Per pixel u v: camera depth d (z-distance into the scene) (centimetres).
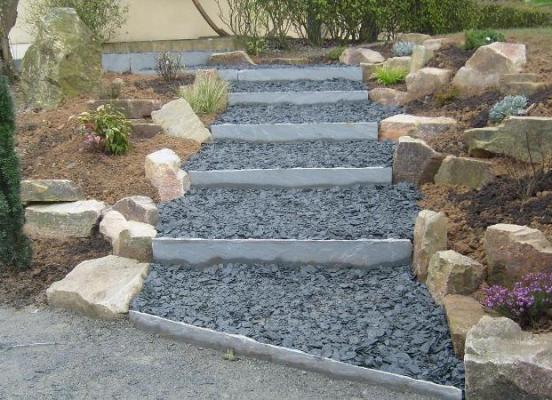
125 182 693
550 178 588
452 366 416
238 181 697
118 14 1208
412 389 405
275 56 1188
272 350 445
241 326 472
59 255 604
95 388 422
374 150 743
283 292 519
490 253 489
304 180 689
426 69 876
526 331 419
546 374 354
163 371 440
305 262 557
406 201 635
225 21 1302
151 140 786
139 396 412
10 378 436
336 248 550
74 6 1143
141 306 506
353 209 624
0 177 562
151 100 854
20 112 860
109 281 537
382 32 1220
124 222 613
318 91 920
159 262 577
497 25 1367
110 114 755
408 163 671
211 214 630
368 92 906
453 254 495
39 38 882
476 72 815
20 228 574
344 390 413
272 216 618
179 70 1029
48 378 435
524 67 810
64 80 873
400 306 487
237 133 805
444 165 654
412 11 1191
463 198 613
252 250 562
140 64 1143
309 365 434
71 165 719
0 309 534
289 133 795
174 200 670
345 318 477
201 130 800
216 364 447
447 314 451
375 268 547
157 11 1320
